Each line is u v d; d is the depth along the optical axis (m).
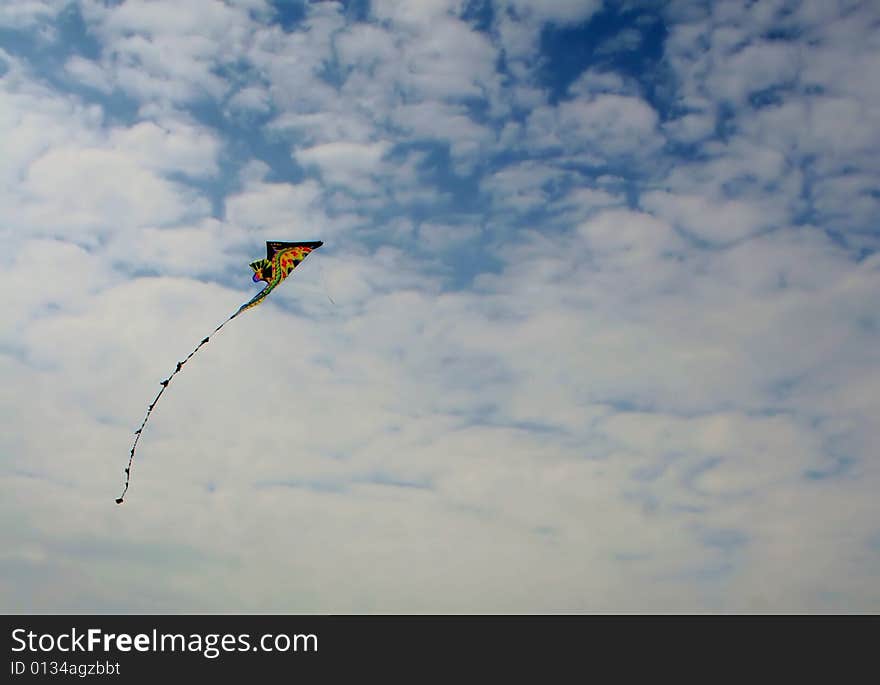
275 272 36.50
